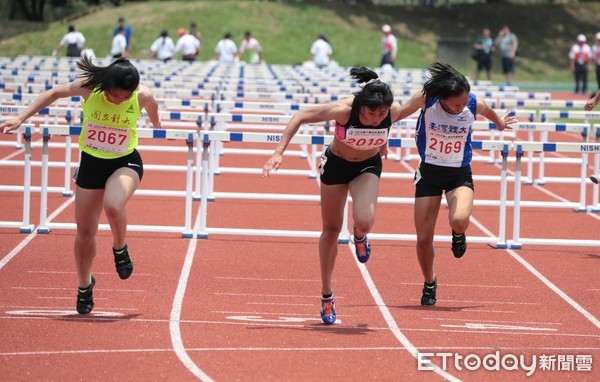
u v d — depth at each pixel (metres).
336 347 14.68
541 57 107.44
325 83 48.56
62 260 20.94
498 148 23.55
